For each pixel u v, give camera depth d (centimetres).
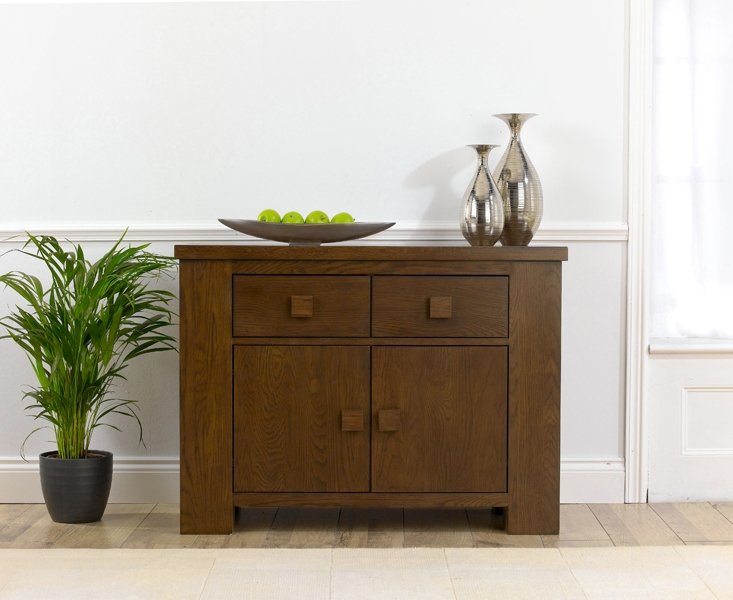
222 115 236
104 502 216
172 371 237
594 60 235
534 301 200
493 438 201
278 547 194
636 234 235
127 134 236
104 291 207
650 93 234
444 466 200
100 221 237
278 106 236
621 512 226
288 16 235
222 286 199
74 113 235
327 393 200
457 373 200
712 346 236
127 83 235
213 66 235
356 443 200
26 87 235
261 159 237
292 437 200
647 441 237
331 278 199
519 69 235
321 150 236
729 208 243
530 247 198
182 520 203
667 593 161
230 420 200
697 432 239
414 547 192
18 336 207
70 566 177
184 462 201
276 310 199
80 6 234
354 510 226
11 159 236
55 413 223
